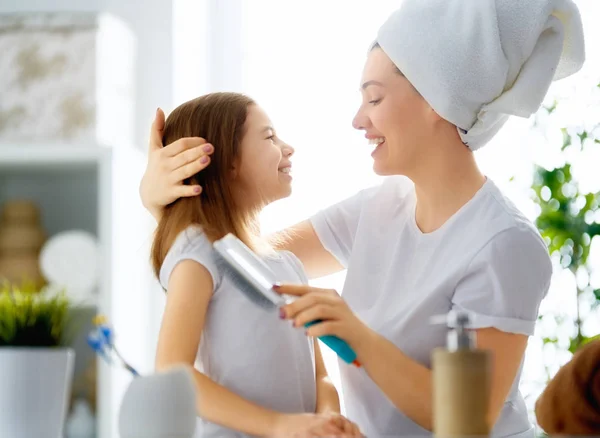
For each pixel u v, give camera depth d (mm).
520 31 1479
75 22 2738
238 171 1503
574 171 2533
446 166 1531
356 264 1632
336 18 2861
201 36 2922
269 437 1268
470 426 896
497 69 1469
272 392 1390
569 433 1119
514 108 1495
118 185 2676
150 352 2850
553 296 2525
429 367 1470
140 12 2943
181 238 1407
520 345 1426
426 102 1508
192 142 1447
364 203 1702
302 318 1214
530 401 2514
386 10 2842
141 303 2801
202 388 1306
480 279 1427
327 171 2781
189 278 1363
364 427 1521
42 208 2959
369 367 1270
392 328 1490
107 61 2758
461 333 926
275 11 2896
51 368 1323
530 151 2592
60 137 2719
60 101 2727
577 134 2547
